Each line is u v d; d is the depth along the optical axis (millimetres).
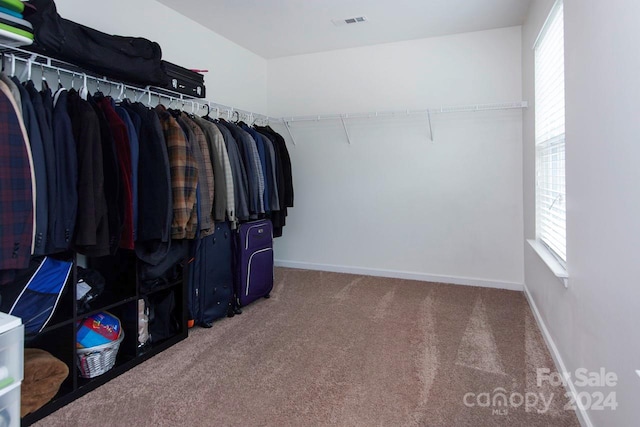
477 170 3391
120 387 1819
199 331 2477
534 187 2717
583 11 1510
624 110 1126
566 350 1788
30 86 1535
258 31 3297
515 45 3203
